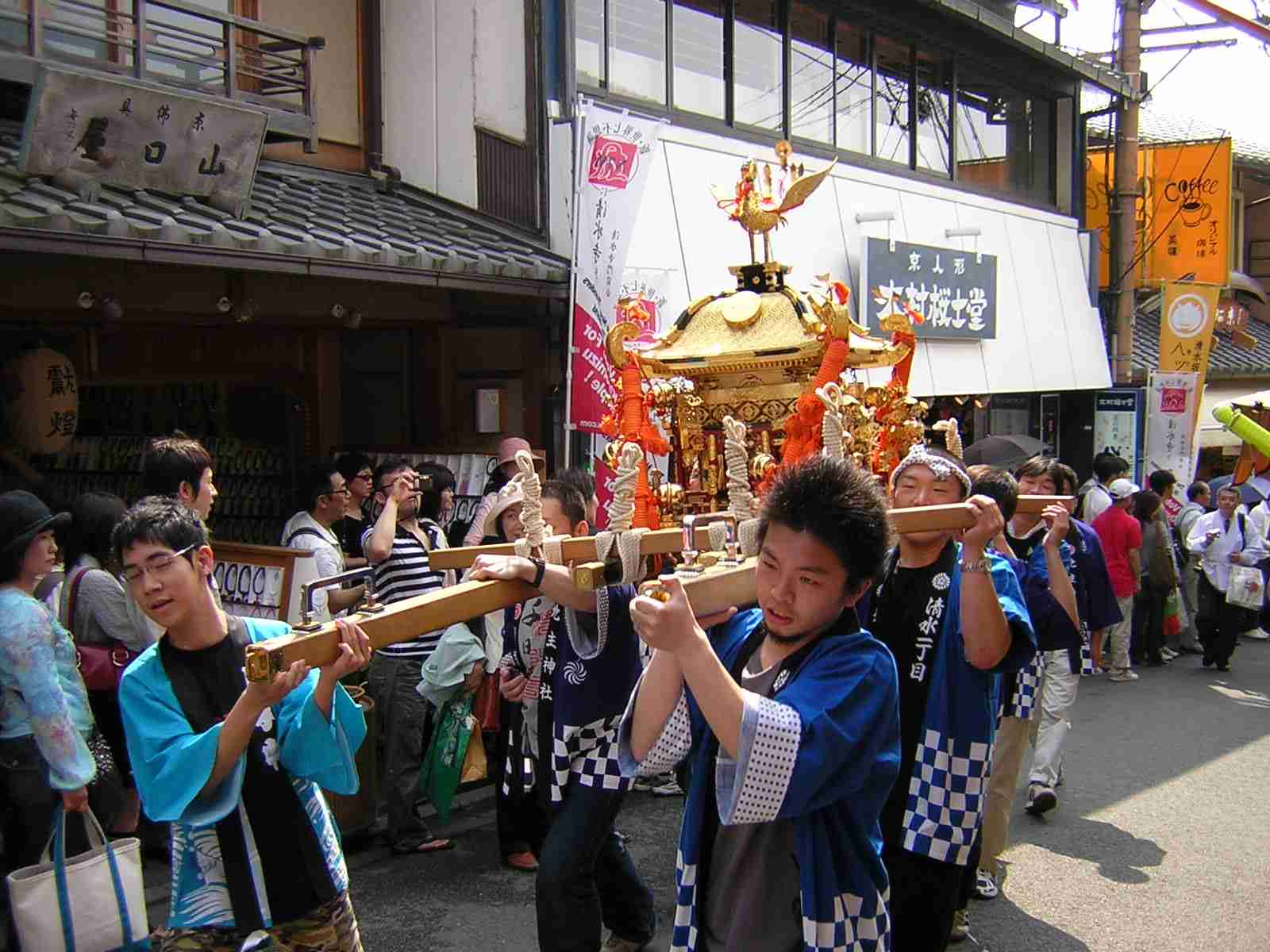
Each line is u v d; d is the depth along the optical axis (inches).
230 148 237.3
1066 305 563.5
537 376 311.7
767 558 91.2
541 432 312.0
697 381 187.2
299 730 109.0
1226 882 215.0
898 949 135.3
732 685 84.7
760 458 164.2
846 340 165.6
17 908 145.5
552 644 165.2
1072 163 589.9
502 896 207.2
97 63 251.0
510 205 319.0
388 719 224.5
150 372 288.2
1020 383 515.2
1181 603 455.5
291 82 288.5
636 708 96.5
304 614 106.9
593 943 154.5
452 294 322.7
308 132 288.4
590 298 283.4
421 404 331.6
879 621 139.3
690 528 104.6
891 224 443.5
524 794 202.8
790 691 90.5
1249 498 534.3
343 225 264.8
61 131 211.6
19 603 157.8
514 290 282.0
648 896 177.3
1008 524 223.3
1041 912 201.6
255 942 107.7
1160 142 647.1
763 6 402.0
